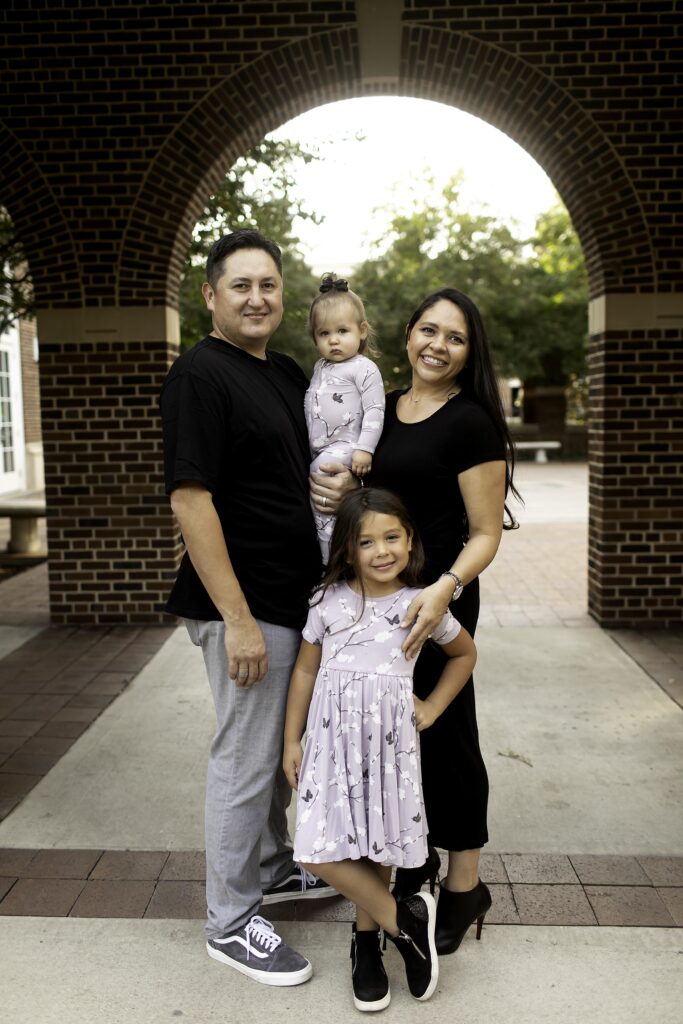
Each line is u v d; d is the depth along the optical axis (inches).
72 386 238.7
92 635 235.9
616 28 223.1
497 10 225.3
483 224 847.7
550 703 182.2
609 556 238.2
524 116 229.9
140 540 242.7
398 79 234.7
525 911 107.9
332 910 108.7
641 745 159.6
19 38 227.6
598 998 92.1
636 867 118.1
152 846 124.3
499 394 95.0
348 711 86.8
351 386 101.0
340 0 225.5
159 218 233.1
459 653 92.2
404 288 823.7
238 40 227.8
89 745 161.3
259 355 99.9
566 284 890.7
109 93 229.1
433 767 95.2
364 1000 89.7
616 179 226.4
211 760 98.6
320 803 86.6
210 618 94.7
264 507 93.4
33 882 114.9
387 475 94.1
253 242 94.3
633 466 234.5
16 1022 88.9
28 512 371.6
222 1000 92.4
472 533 93.4
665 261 227.3
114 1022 89.0
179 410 89.1
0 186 232.8
